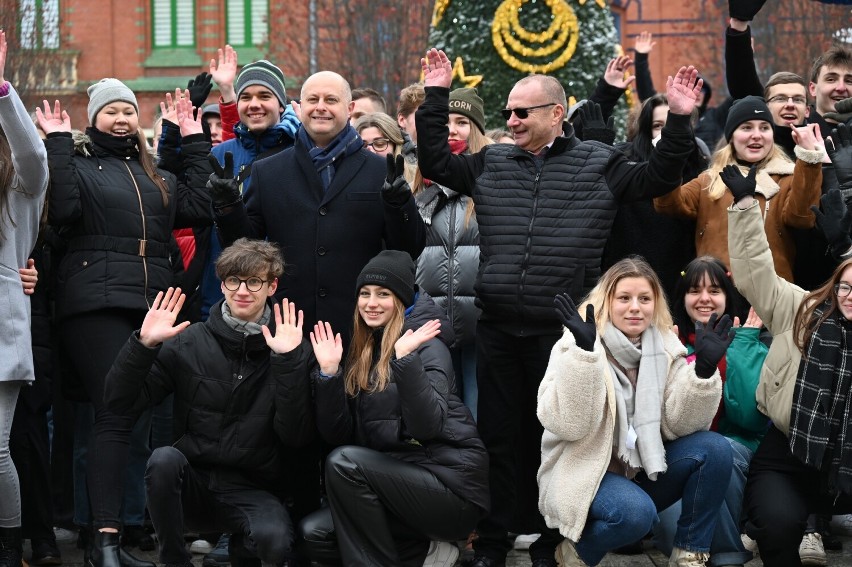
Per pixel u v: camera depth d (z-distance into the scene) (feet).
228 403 20.52
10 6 76.23
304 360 20.24
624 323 20.67
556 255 21.91
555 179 22.26
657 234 25.20
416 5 87.04
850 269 20.38
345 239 22.66
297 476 21.29
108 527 20.49
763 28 83.46
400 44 86.48
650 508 19.62
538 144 22.56
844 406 20.29
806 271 24.80
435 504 19.98
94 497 20.58
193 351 20.72
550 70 41.39
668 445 20.63
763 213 24.40
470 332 25.09
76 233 22.95
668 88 21.27
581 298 21.83
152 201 23.40
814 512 21.13
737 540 21.38
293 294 22.66
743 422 22.24
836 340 20.49
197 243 25.86
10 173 21.02
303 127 23.26
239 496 20.44
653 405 20.29
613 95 28.58
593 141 22.68
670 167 21.33
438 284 25.29
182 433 20.77
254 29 110.93
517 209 22.30
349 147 23.09
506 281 22.06
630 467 20.56
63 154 22.76
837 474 20.13
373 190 22.90
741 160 24.89
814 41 79.82
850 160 22.85
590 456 20.04
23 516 22.86
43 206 22.34
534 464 23.12
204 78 27.50
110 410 20.33
